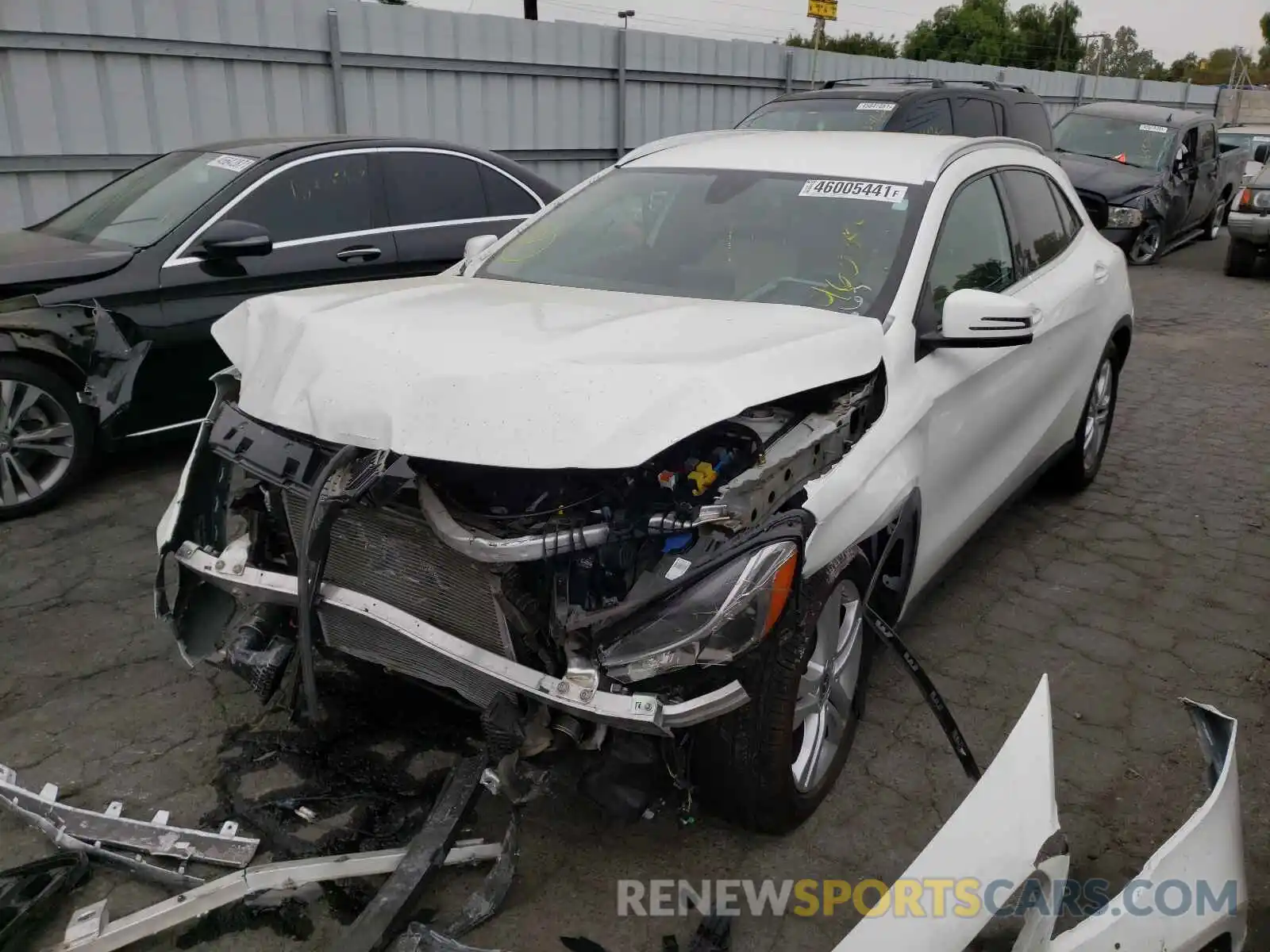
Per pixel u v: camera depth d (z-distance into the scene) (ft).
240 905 8.37
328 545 8.20
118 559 14.64
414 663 8.66
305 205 18.48
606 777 8.04
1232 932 7.30
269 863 8.80
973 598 14.56
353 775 10.03
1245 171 58.34
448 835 8.22
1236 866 7.38
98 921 7.98
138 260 16.38
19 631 12.64
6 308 15.08
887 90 32.09
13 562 14.47
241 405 9.07
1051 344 14.46
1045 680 7.21
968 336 10.52
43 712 11.01
